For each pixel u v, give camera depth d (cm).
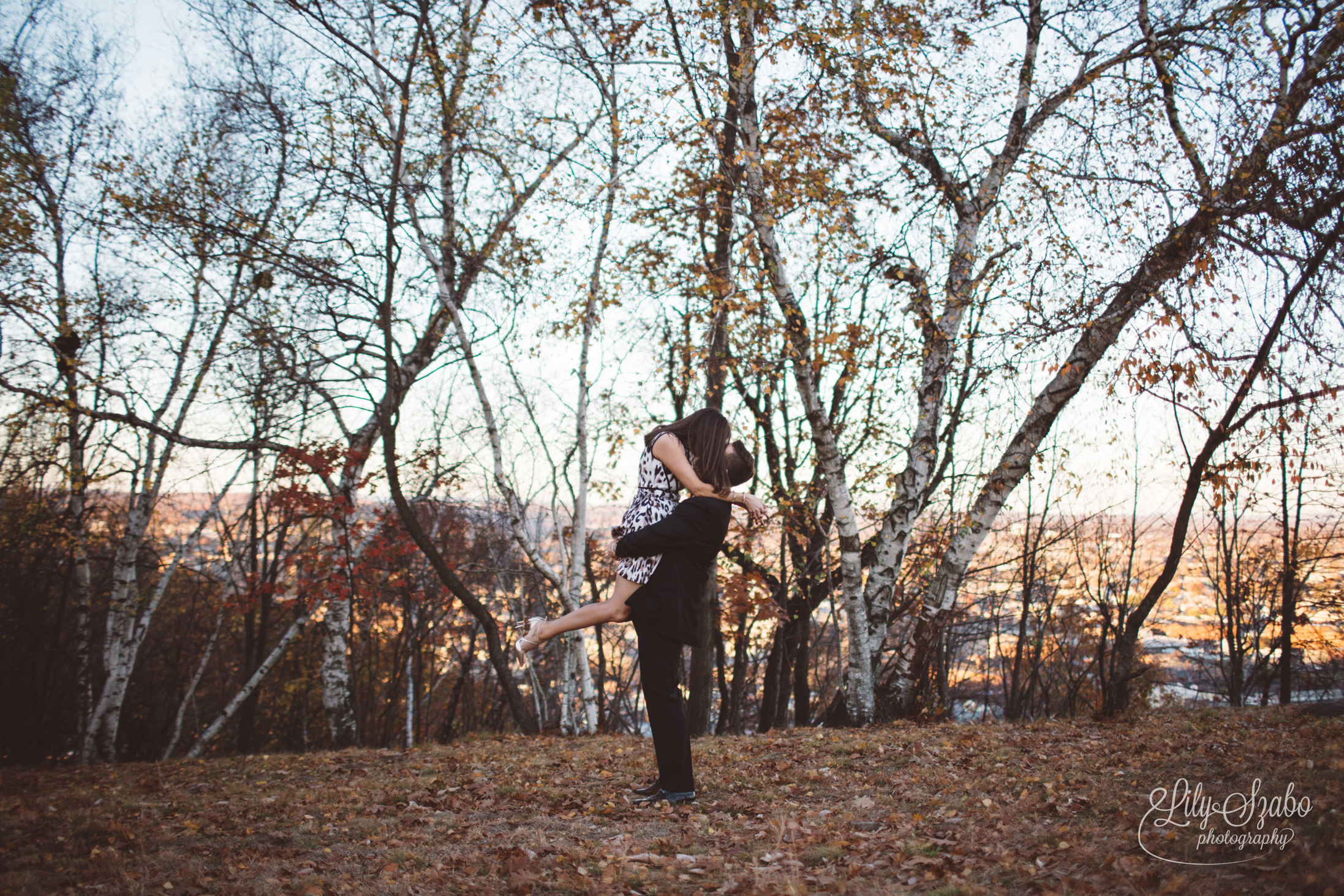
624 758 572
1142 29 948
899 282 1072
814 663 2181
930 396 1022
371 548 1519
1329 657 1856
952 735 636
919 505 1041
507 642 1917
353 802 448
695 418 397
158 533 1947
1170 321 801
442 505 1873
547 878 287
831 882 268
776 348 1023
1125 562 1877
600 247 1191
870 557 1268
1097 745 521
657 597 395
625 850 318
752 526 391
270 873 309
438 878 292
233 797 488
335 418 1409
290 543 2386
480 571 1816
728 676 2181
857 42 929
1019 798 371
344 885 288
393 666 2928
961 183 1057
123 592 1418
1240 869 238
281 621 2562
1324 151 793
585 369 1259
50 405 1284
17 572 1781
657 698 404
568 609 1229
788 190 939
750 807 388
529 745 755
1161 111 930
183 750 2589
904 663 987
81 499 1488
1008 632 2136
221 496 1619
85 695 1454
